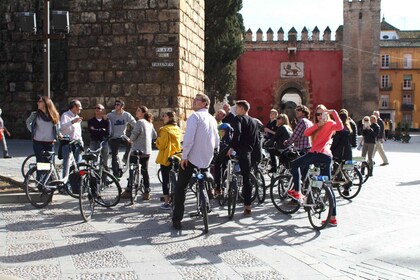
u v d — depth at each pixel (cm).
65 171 1148
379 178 1730
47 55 1502
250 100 5803
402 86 8338
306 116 1248
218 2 4225
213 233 907
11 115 2995
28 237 851
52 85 2991
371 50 5688
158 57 2378
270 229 947
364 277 670
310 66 5778
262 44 5775
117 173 1437
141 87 2392
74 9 2412
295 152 1209
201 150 920
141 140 1219
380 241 859
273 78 5778
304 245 832
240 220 1024
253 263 725
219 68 4341
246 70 5797
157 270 688
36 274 662
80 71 2422
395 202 1247
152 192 1337
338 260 749
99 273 671
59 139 1170
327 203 955
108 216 1035
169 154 1095
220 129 1302
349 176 1301
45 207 1102
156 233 897
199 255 762
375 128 1984
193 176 951
